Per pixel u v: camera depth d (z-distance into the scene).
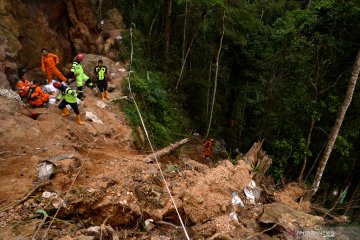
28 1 11.77
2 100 8.29
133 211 5.71
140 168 7.06
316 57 11.97
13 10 10.91
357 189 13.87
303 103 12.33
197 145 15.87
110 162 7.14
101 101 11.24
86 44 14.63
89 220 5.50
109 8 17.61
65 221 5.18
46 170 5.95
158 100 14.66
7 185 5.62
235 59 21.02
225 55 21.17
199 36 19.33
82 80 10.34
